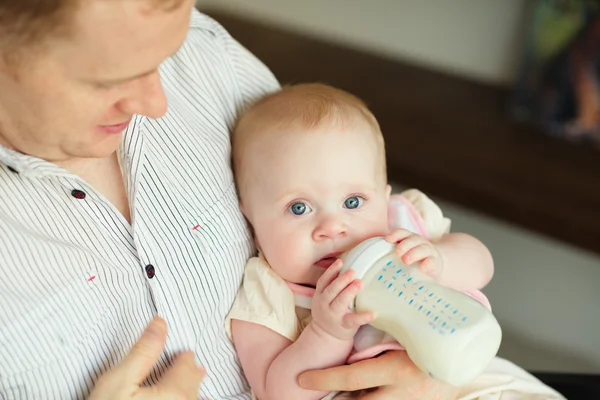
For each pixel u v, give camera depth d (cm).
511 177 174
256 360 92
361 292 83
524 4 193
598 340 197
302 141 95
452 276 99
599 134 181
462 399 96
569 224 164
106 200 81
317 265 94
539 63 185
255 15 243
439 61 214
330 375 86
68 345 77
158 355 78
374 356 89
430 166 177
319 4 228
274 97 103
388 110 194
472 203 173
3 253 74
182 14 65
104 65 65
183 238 88
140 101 70
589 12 174
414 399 88
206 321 90
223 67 104
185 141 92
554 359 201
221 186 94
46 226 77
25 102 68
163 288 85
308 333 88
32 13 61
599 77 176
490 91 204
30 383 76
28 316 75
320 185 93
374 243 86
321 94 101
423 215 108
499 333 77
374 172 97
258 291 94
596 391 107
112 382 76
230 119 104
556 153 181
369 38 224
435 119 192
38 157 76
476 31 204
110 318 81
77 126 70
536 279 200
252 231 101
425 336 77
